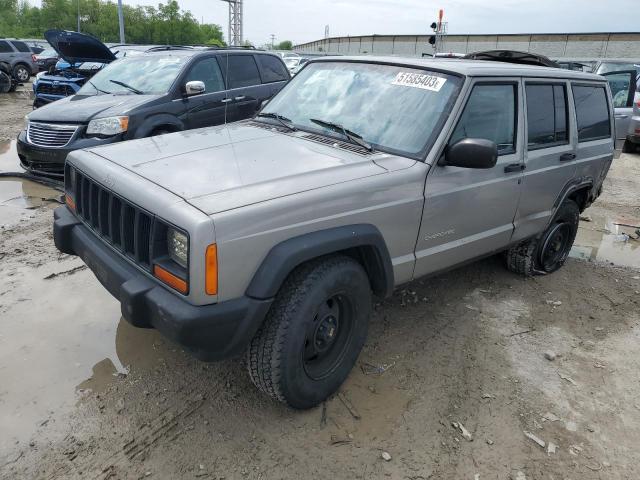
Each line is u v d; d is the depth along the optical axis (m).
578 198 5.21
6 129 11.09
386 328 3.90
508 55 5.04
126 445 2.64
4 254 4.65
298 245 2.53
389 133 3.35
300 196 2.59
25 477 2.43
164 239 2.48
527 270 4.82
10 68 20.28
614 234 6.56
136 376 3.16
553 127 4.33
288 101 3.96
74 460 2.54
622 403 3.26
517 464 2.72
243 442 2.72
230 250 2.34
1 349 3.32
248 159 2.96
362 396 3.12
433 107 3.35
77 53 11.31
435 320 4.06
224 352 2.48
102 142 6.24
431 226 3.32
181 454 2.62
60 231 3.23
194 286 2.32
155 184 2.61
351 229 2.77
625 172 10.03
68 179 3.41
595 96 4.95
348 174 2.88
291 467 2.59
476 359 3.60
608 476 2.69
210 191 2.52
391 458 2.69
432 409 3.07
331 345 3.02
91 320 3.72
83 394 2.98
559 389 3.35
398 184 3.01
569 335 4.01
